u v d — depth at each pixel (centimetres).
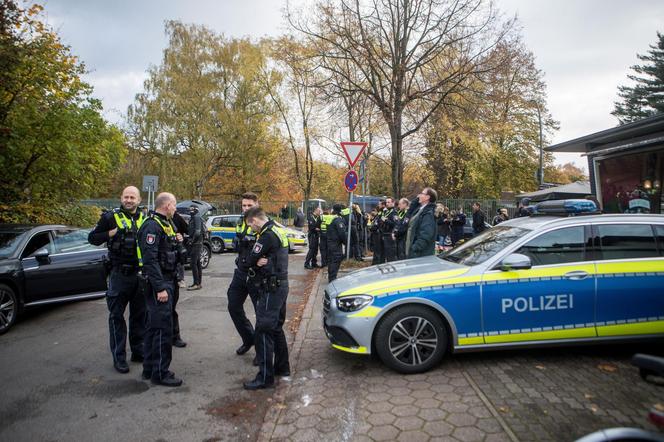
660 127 696
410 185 3153
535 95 2352
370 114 1376
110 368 459
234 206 2903
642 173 778
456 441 293
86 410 361
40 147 1058
